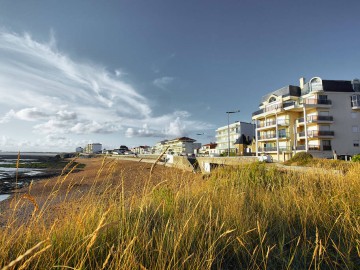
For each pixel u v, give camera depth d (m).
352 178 6.78
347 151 44.22
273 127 51.91
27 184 30.28
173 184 5.49
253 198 5.58
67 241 3.02
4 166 79.25
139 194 4.50
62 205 4.05
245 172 8.40
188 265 2.81
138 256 2.90
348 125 44.88
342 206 4.69
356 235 3.53
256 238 3.71
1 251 2.68
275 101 51.88
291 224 4.29
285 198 5.50
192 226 3.61
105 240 3.17
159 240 3.21
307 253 3.34
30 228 3.11
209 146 109.25
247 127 82.38
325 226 4.00
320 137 43.84
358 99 44.72
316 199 5.22
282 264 3.04
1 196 21.06
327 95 45.28
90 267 2.68
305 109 44.19
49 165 80.00
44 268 2.54
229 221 3.95
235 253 3.31
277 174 8.23
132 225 3.51
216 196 5.20
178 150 129.00
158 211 4.25
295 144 47.56
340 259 3.21
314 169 8.76
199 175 7.88
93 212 3.62
